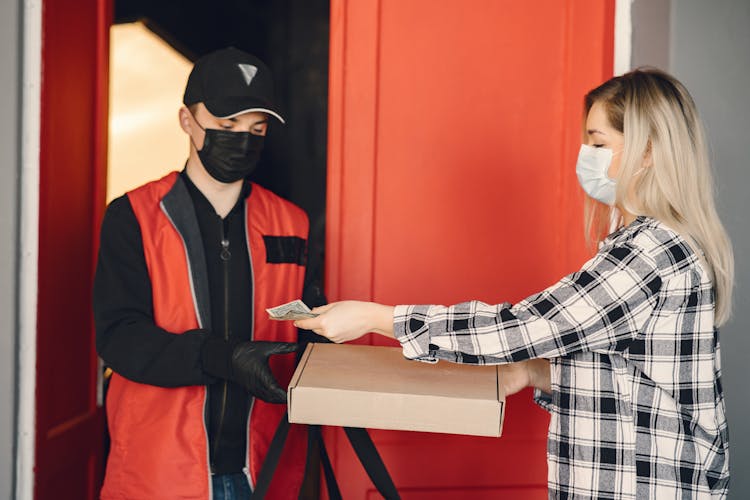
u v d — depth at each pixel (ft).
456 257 7.02
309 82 13.78
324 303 6.31
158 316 5.47
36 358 6.18
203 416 5.40
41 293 6.21
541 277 7.09
